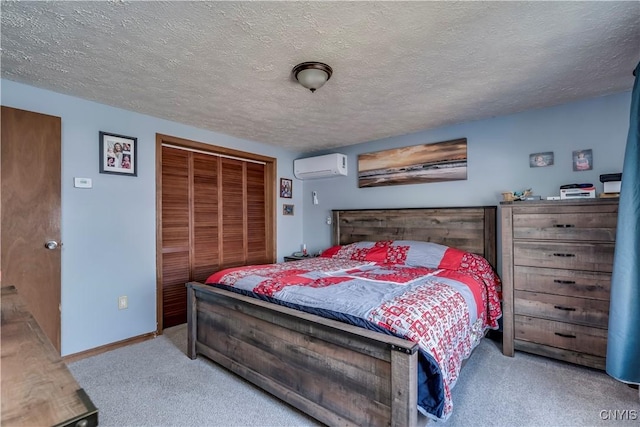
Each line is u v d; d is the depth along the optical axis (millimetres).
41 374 715
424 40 1649
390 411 1357
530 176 2799
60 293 2342
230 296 2096
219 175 3715
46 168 2268
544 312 2363
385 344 1344
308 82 1940
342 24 1506
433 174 3361
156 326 2957
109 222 2652
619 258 1650
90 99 2502
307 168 4281
